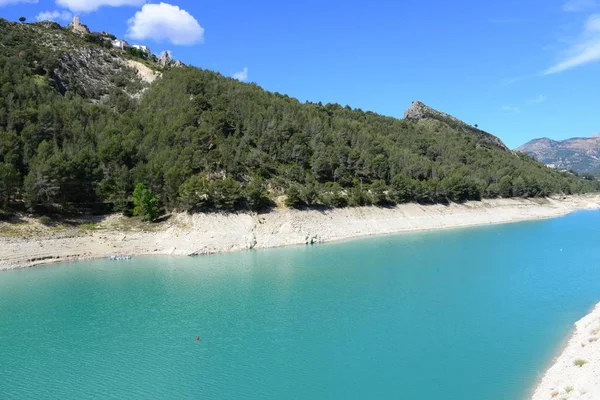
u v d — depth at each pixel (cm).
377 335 5094
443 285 7162
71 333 5278
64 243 9025
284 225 11119
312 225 11506
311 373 4212
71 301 6456
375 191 13550
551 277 7656
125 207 10344
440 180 16338
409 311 5909
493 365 4266
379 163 15275
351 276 7800
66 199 10019
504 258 9294
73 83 16300
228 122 14750
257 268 8431
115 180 10644
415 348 4731
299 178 13162
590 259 9169
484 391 3778
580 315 5631
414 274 7919
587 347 4312
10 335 5228
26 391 3962
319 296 6612
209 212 10544
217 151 12381
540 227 14525
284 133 14725
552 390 3616
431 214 14550
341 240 11612
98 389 3988
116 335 5209
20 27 18562
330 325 5431
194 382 4084
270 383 4044
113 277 7769
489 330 5172
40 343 5000
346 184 14200
